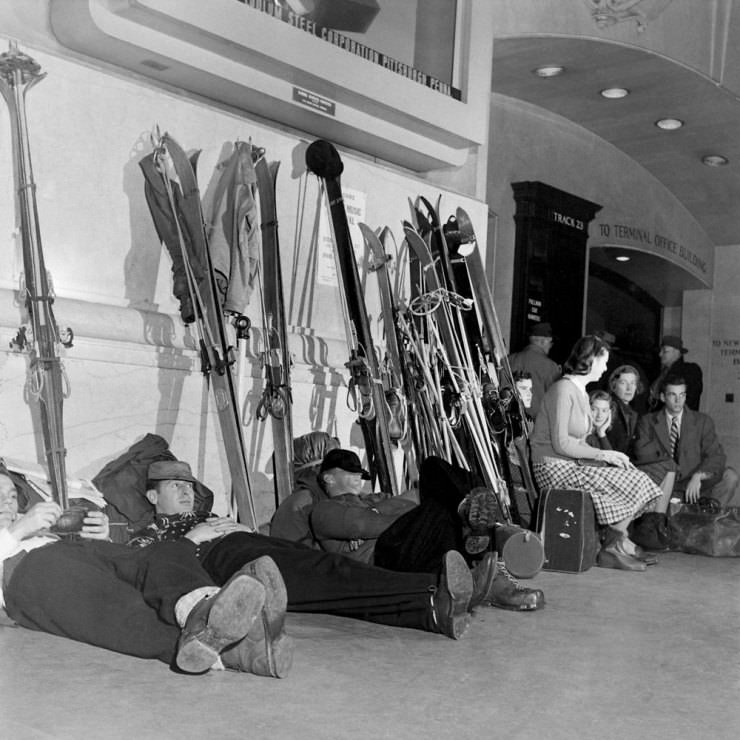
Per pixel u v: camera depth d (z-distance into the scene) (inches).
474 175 263.1
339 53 210.4
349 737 83.9
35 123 164.7
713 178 438.0
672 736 88.7
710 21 352.5
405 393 217.2
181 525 138.7
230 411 172.9
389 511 157.0
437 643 121.6
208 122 192.9
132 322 173.9
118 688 95.0
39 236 154.6
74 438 165.3
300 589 126.0
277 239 195.5
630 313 498.6
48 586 107.4
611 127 398.3
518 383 259.4
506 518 211.5
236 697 93.8
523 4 295.3
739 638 135.5
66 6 172.9
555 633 132.3
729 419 485.4
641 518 237.8
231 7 186.2
